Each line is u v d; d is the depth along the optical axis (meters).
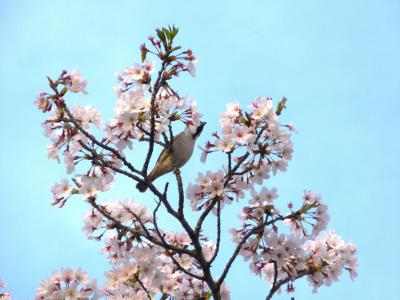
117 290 6.62
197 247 6.09
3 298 6.77
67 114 5.97
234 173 6.02
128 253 6.55
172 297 7.01
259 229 6.25
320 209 6.24
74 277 6.36
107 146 5.88
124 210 6.70
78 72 6.10
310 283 6.51
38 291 6.27
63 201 6.20
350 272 6.52
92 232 6.69
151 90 5.91
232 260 6.06
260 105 5.88
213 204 6.06
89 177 6.16
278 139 5.84
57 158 6.08
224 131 5.86
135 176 5.91
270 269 6.74
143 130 5.87
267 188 6.27
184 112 5.95
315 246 6.49
